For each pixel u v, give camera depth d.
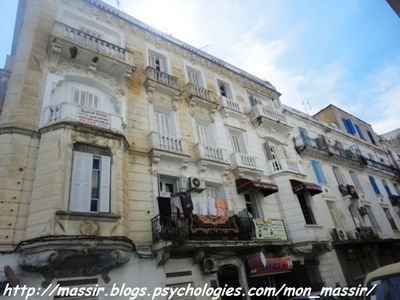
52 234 8.26
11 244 8.27
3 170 9.14
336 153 25.31
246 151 17.81
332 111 32.50
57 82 12.01
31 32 12.65
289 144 21.50
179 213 11.47
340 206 21.52
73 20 14.73
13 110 10.37
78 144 10.36
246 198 15.95
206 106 17.44
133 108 13.95
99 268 9.10
